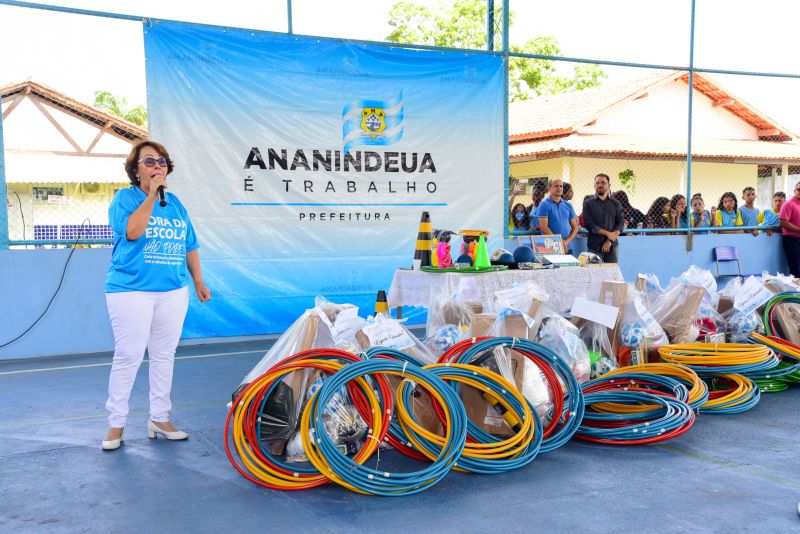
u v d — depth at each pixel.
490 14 8.89
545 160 13.03
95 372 6.39
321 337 4.27
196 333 7.67
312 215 8.05
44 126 7.18
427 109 8.49
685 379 4.91
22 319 7.03
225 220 7.69
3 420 4.87
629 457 4.05
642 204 13.70
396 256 8.46
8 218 7.02
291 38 7.86
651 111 15.41
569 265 6.38
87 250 7.25
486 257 5.86
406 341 4.33
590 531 3.06
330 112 8.06
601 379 4.91
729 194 11.07
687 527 3.09
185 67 7.44
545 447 4.10
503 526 3.13
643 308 5.35
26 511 3.34
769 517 3.19
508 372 4.23
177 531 3.12
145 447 4.28
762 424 4.65
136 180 4.24
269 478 3.63
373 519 3.23
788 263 10.96
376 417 3.81
